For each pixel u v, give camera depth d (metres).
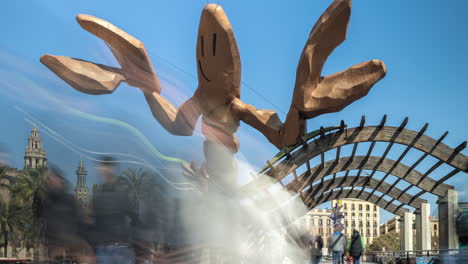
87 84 9.09
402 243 28.08
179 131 11.22
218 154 11.38
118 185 3.72
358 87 10.91
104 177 3.62
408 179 19.17
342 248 10.11
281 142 12.34
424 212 24.00
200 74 11.70
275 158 14.63
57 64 8.87
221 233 7.31
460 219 8.82
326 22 10.52
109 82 9.13
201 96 11.74
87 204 3.53
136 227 3.77
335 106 11.22
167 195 4.22
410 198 24.59
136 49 8.93
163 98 10.97
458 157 15.82
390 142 15.80
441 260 13.82
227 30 10.86
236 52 11.27
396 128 15.68
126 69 9.47
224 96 11.68
